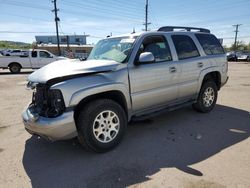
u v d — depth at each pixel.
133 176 3.11
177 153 3.69
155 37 4.45
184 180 2.97
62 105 3.34
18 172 3.32
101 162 3.49
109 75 3.71
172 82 4.63
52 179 3.12
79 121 3.51
